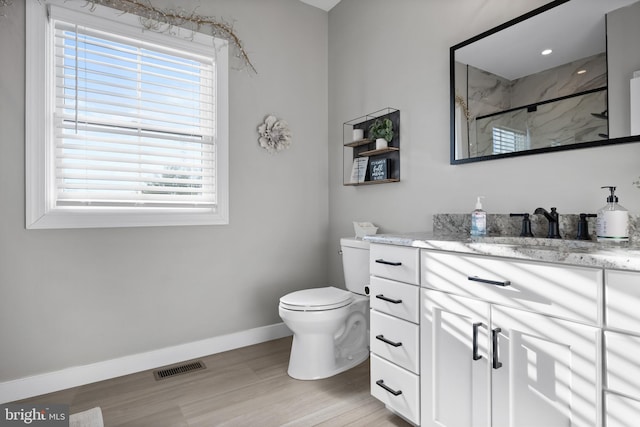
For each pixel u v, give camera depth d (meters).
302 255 2.79
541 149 1.51
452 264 1.30
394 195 2.29
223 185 2.41
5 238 1.77
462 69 1.83
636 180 1.26
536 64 1.53
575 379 0.97
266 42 2.62
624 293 0.88
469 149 1.80
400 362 1.51
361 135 2.49
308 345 2.00
